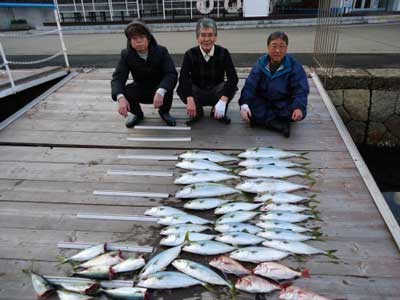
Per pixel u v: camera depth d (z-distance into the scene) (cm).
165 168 296
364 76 483
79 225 231
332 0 477
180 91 347
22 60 720
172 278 183
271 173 279
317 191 257
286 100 340
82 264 197
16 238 221
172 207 244
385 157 516
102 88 480
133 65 331
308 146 321
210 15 1394
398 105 493
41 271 197
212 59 333
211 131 354
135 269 193
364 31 1019
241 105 344
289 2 1506
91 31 1341
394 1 1500
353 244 207
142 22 309
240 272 189
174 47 855
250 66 598
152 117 390
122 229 227
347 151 311
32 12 1722
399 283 180
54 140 345
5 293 182
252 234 215
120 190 267
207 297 177
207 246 206
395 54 638
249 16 1344
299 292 172
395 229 214
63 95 458
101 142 339
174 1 1451
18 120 390
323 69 509
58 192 267
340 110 505
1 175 290
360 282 181
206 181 273
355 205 241
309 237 212
